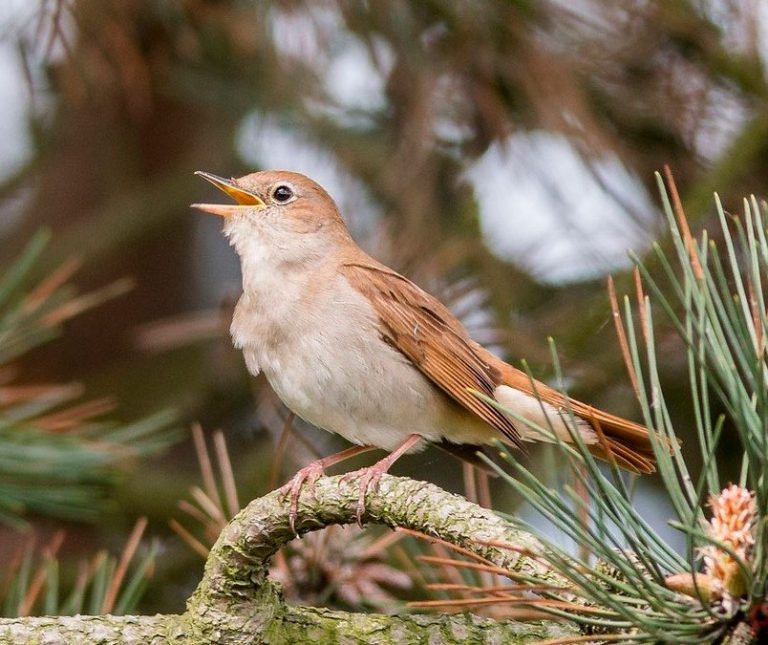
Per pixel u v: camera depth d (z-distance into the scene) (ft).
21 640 17.15
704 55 30.45
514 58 29.63
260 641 17.43
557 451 24.32
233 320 27.09
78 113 40.50
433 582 21.03
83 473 23.65
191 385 37.32
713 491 13.69
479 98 30.12
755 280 13.66
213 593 17.43
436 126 30.58
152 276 44.14
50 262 39.68
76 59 30.71
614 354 27.84
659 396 14.15
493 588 13.82
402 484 17.38
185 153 43.39
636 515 13.88
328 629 17.60
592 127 29.04
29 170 41.91
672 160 30.96
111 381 38.37
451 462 34.19
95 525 32.68
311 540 20.85
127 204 40.96
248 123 39.11
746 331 12.94
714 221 29.07
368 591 20.81
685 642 12.98
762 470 12.75
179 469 36.73
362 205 34.35
